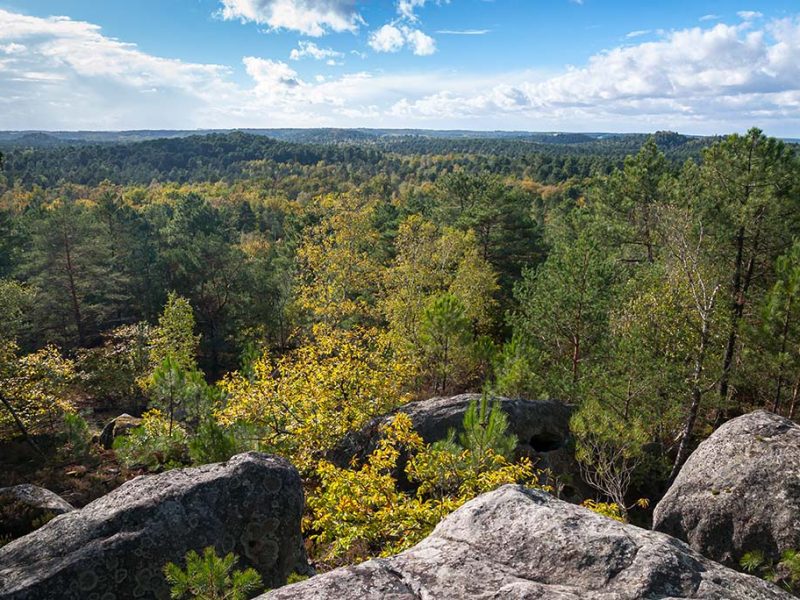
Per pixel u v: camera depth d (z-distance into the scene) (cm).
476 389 2377
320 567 962
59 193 13462
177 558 689
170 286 4478
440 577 407
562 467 1569
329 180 15300
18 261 4750
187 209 5753
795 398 1681
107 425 2209
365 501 854
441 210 4569
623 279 2369
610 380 1759
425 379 2433
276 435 1492
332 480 935
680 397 1650
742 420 1176
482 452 1058
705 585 390
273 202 11462
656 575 394
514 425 1561
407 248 3434
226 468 810
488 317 3198
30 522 953
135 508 716
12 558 657
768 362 1575
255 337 4138
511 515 491
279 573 774
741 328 1630
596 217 3027
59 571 621
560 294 2016
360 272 3700
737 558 984
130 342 3412
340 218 3656
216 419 1656
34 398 2081
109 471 1652
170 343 3275
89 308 4372
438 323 2100
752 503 998
